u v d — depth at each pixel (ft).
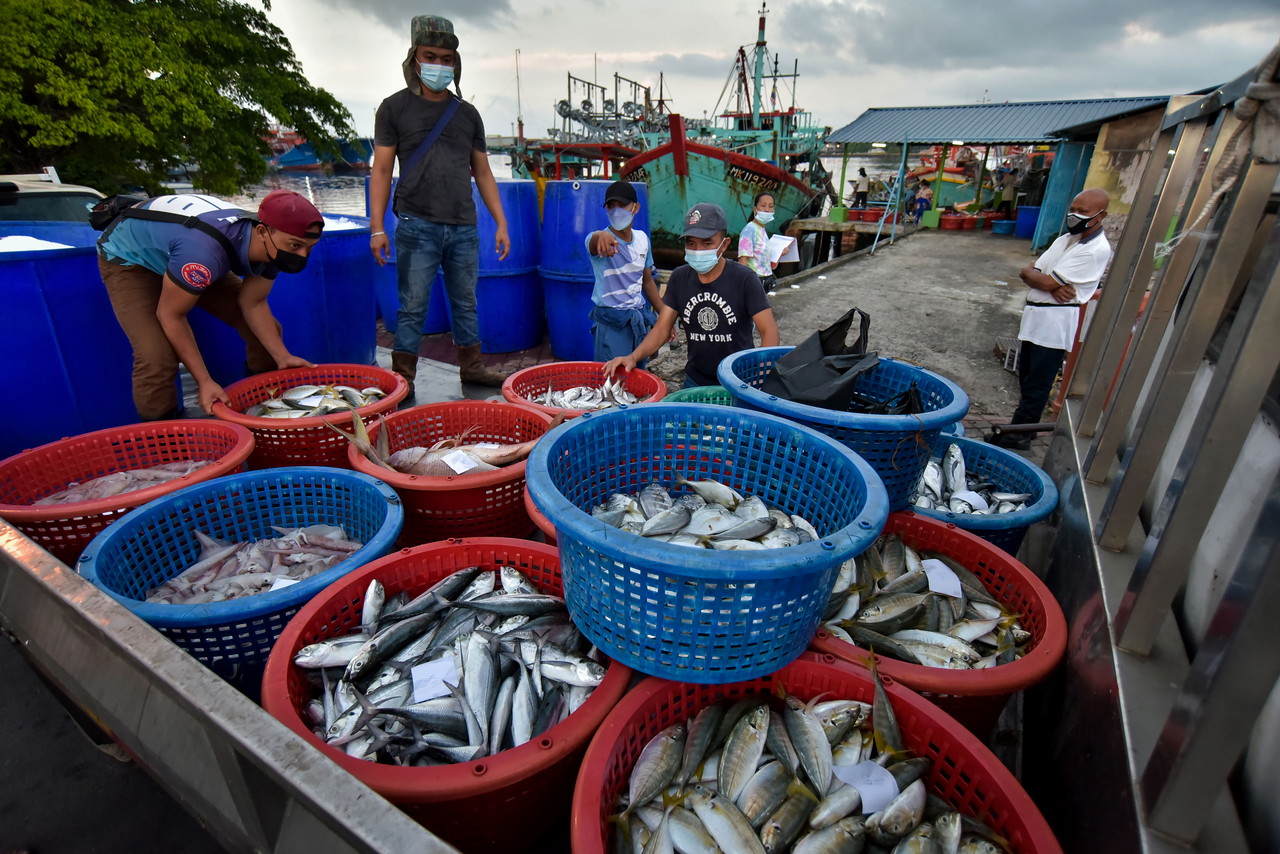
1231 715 3.36
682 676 5.50
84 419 11.64
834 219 67.41
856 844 5.11
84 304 11.25
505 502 9.55
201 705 3.51
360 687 6.41
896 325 27.50
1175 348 5.52
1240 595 3.31
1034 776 6.38
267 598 6.61
